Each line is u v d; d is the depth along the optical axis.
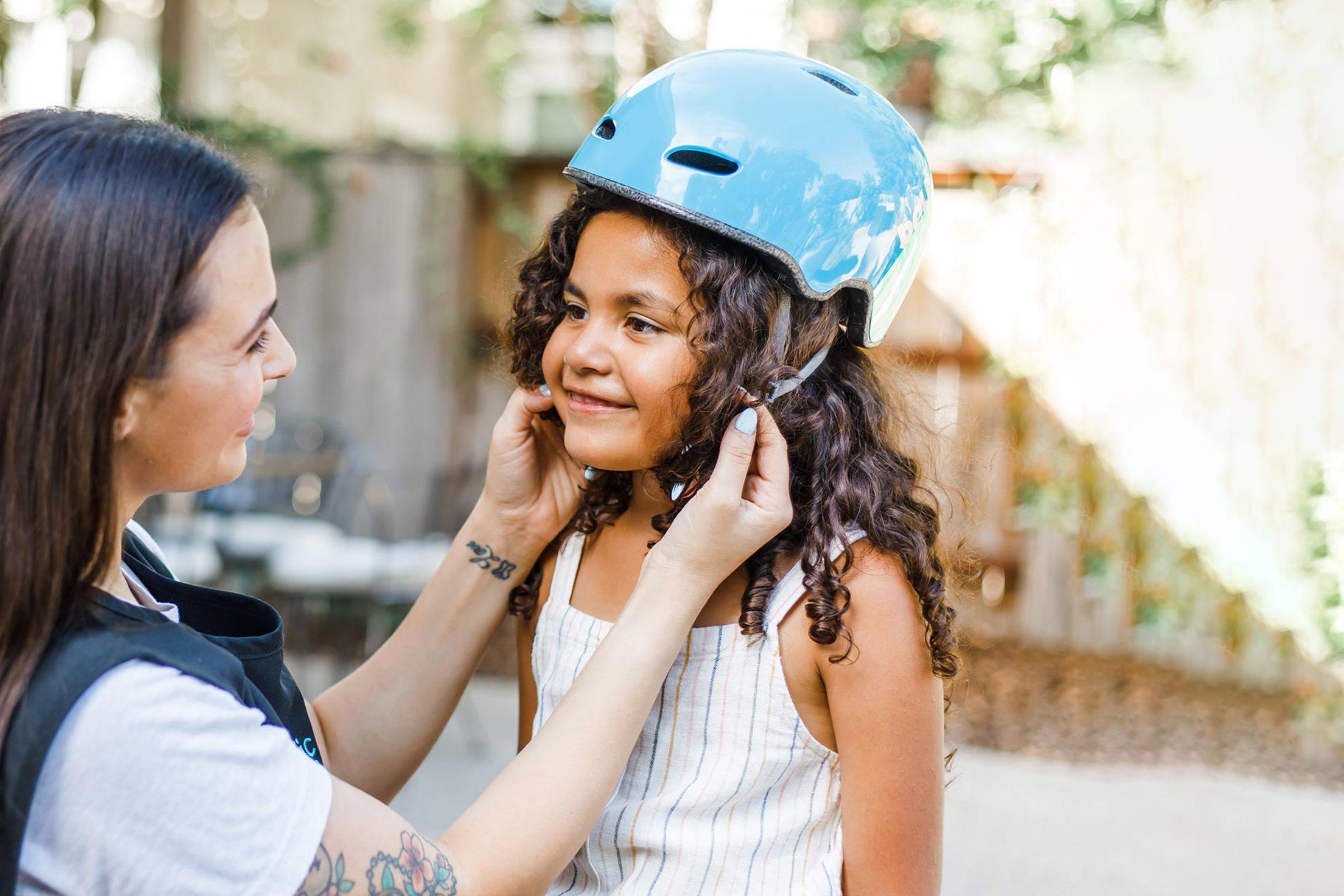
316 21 5.94
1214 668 4.74
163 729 0.76
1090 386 4.80
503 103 6.59
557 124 6.77
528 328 1.22
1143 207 4.70
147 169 0.81
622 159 1.04
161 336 0.80
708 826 1.07
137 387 0.81
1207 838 3.34
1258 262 4.59
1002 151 4.86
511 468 1.24
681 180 1.02
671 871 1.06
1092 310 4.77
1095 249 4.75
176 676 0.79
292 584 3.81
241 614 1.04
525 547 1.27
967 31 4.76
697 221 1.01
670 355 1.03
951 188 4.86
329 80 6.01
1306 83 4.49
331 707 1.27
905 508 1.14
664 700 1.09
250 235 0.87
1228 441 4.67
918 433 1.42
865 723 1.06
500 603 1.29
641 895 1.06
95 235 0.78
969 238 4.86
